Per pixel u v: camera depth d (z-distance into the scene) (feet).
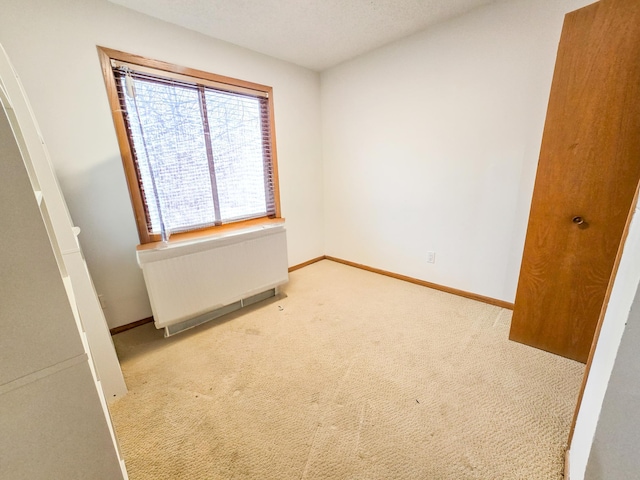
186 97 6.59
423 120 7.55
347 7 5.79
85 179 5.61
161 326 5.97
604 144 4.12
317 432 3.77
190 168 6.89
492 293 7.27
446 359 5.18
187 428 3.87
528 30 5.57
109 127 5.73
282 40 7.13
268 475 3.24
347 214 10.31
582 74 4.10
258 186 8.57
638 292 1.76
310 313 7.09
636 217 2.29
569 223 4.63
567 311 4.93
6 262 1.50
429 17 6.34
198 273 6.31
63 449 1.85
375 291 8.33
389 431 3.76
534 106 5.78
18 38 4.64
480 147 6.70
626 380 1.88
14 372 1.60
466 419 3.91
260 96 8.08
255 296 7.79
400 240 8.96
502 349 5.43
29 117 3.32
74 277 3.87
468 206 7.22
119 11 5.46
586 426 2.57
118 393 4.42
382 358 5.27
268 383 4.70
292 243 10.08
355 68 8.63
